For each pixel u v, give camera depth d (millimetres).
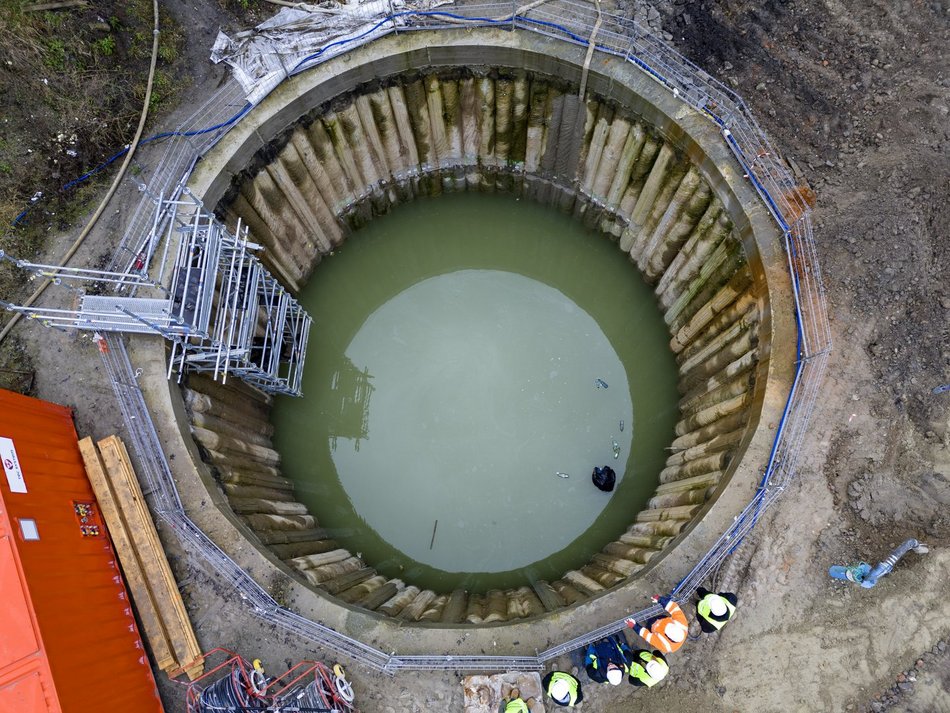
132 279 13688
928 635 12492
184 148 14688
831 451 13188
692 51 15742
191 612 12531
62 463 12219
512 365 19172
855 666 12453
